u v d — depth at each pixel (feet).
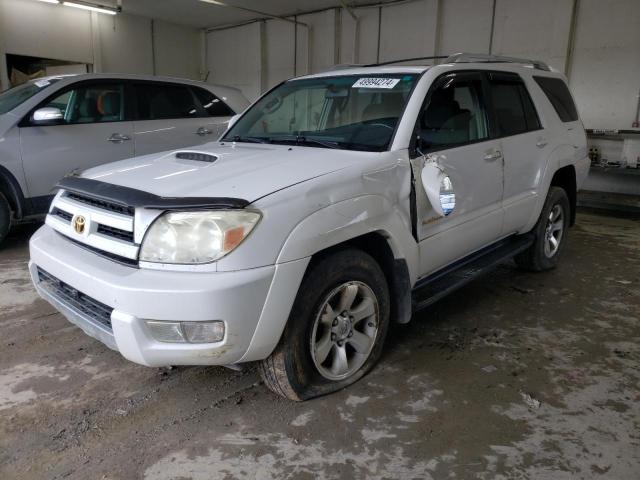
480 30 32.30
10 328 10.71
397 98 9.59
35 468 6.59
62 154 16.66
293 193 7.18
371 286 8.46
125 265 7.01
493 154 10.96
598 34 27.89
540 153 12.86
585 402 8.27
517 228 12.68
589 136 28.27
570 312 12.03
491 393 8.50
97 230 7.57
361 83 10.43
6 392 8.35
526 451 7.04
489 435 7.39
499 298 12.86
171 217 6.72
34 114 15.65
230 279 6.49
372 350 8.87
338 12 39.17
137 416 7.75
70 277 7.37
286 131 10.84
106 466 6.65
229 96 21.76
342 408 8.00
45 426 7.47
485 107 11.18
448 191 8.87
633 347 10.25
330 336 8.06
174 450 6.98
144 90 18.88
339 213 7.51
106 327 7.13
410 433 7.41
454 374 9.09
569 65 29.07
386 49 37.06
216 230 6.57
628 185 28.12
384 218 8.22
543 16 29.53
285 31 43.29
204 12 42.63
